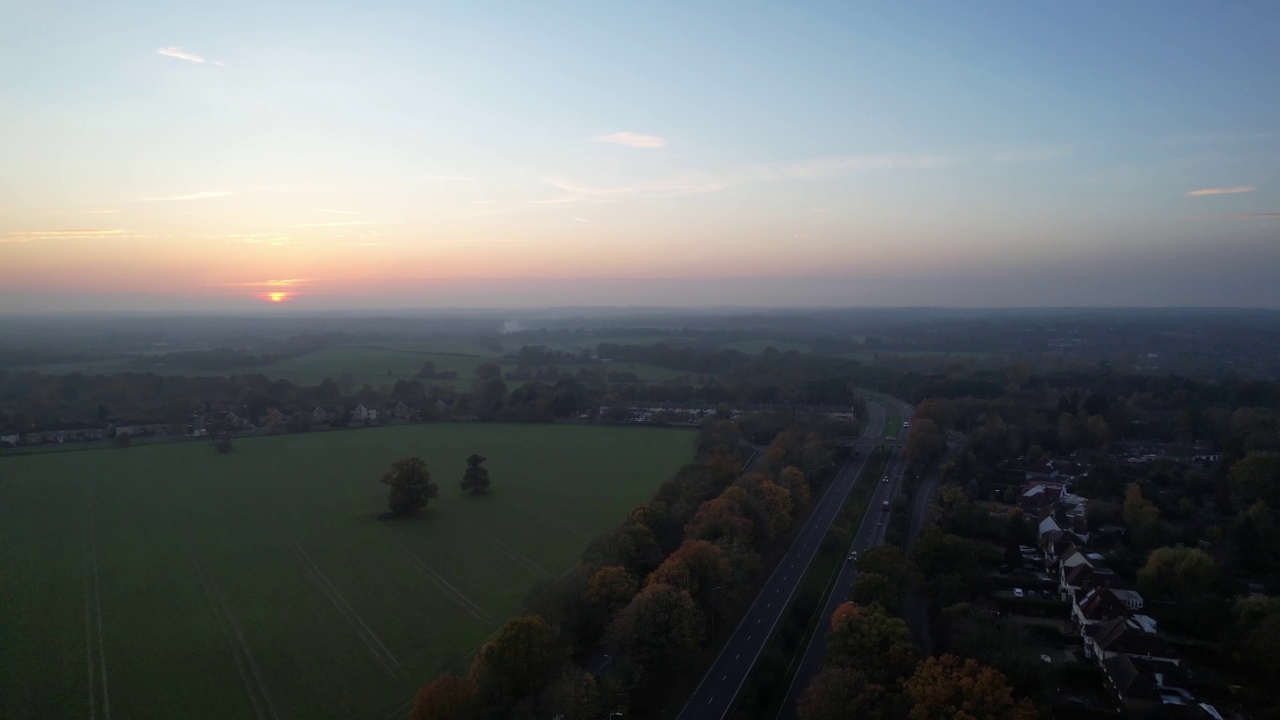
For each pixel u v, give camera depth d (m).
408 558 150.38
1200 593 124.88
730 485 181.12
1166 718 92.75
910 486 197.88
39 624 118.38
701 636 108.50
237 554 151.62
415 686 101.69
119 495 192.62
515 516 179.12
